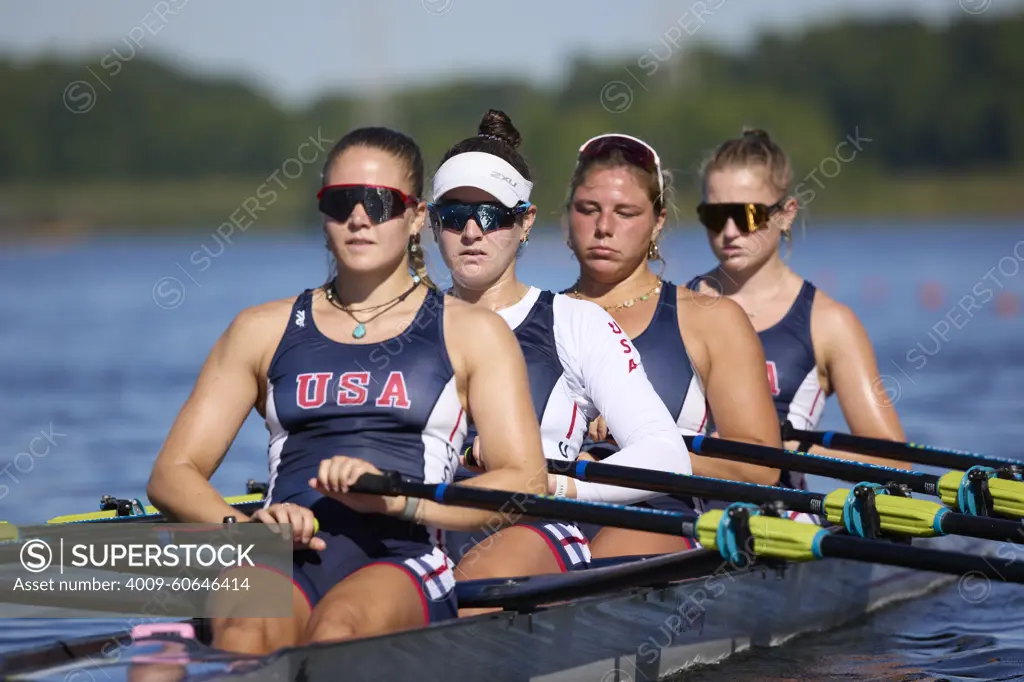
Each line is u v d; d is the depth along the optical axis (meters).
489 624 16.98
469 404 17.62
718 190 27.62
